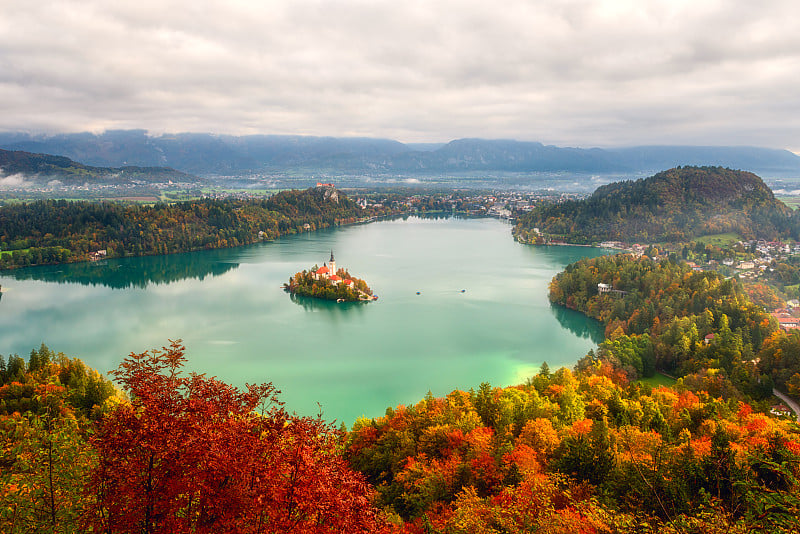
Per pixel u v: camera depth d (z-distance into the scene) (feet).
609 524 141.69
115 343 611.06
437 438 276.21
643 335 546.26
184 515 99.09
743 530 104.99
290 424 103.91
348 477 105.19
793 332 490.90
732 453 186.29
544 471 225.76
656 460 198.39
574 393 334.85
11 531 105.19
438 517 205.26
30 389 376.48
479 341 623.36
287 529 91.97
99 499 95.25
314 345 606.14
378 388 483.51
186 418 93.20
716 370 438.40
